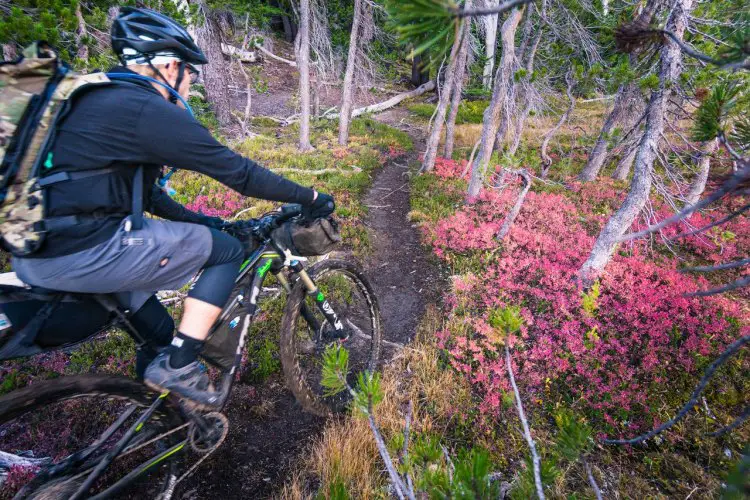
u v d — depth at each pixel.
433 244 8.11
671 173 6.15
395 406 4.02
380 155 14.79
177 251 1.78
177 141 1.54
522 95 9.73
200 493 3.00
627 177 12.55
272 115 19.61
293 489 3.03
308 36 13.57
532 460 1.64
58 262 1.50
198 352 2.05
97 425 3.23
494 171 9.88
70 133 1.41
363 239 7.95
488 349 5.00
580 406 4.45
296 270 2.84
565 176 11.64
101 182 1.48
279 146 14.67
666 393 4.78
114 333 4.28
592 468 3.81
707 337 5.49
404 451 1.81
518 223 8.86
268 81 23.97
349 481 3.14
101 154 1.45
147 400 2.23
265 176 1.90
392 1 1.10
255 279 2.53
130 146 1.48
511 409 4.21
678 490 3.69
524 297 6.26
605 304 6.02
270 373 4.17
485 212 9.43
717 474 3.87
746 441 4.17
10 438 3.07
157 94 1.57
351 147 15.34
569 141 15.21
